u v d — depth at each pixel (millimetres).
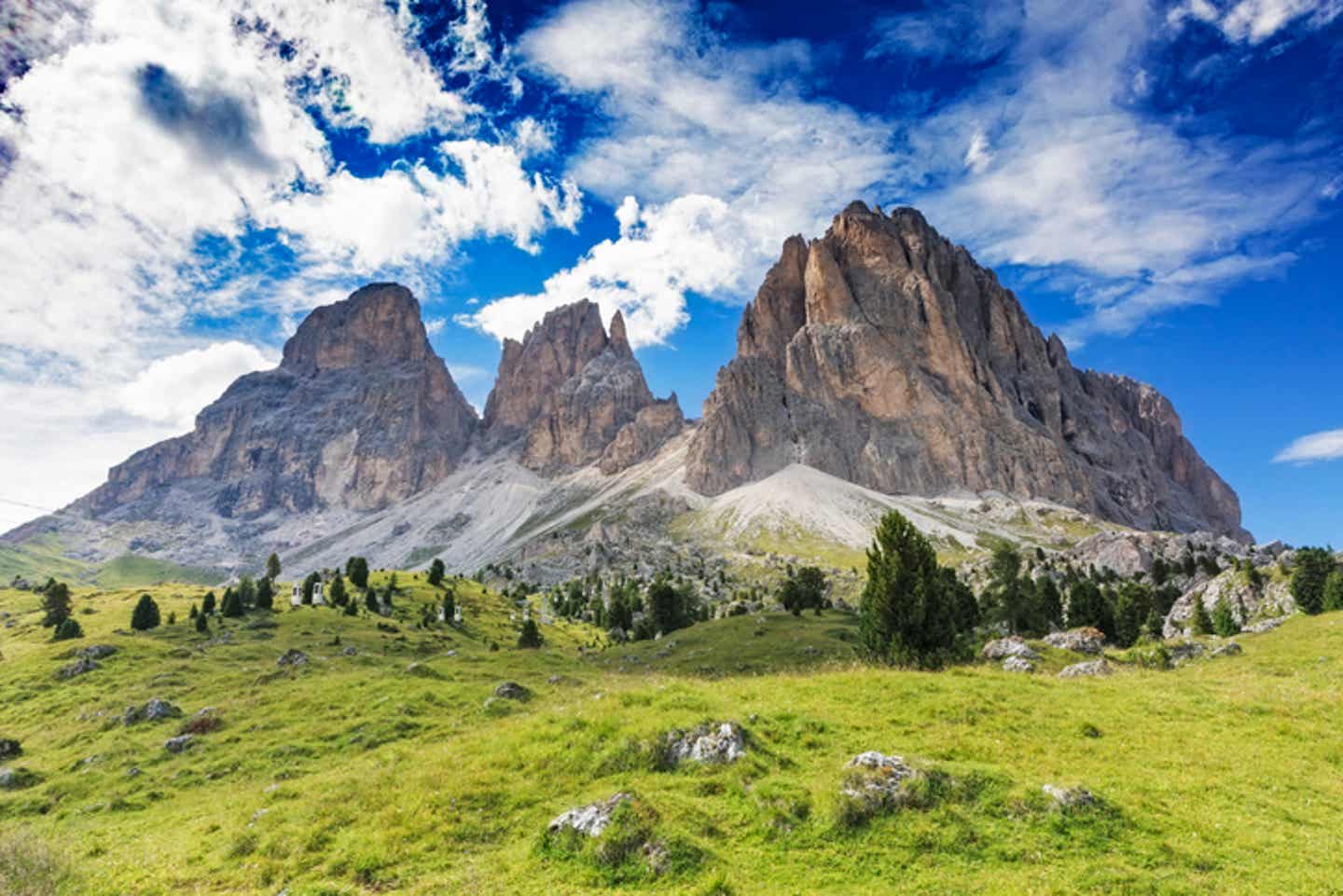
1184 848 16469
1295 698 28172
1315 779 20859
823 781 19562
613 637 129625
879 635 44094
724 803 19219
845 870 16125
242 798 30266
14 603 120375
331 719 46094
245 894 18125
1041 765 21469
